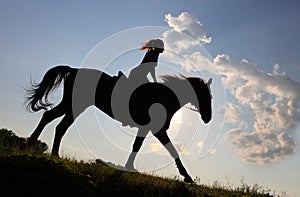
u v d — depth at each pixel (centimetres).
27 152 930
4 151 920
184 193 961
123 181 917
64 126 1095
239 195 1027
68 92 1101
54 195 741
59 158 991
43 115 1091
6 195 721
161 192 935
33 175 748
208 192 1016
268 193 1118
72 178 781
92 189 796
